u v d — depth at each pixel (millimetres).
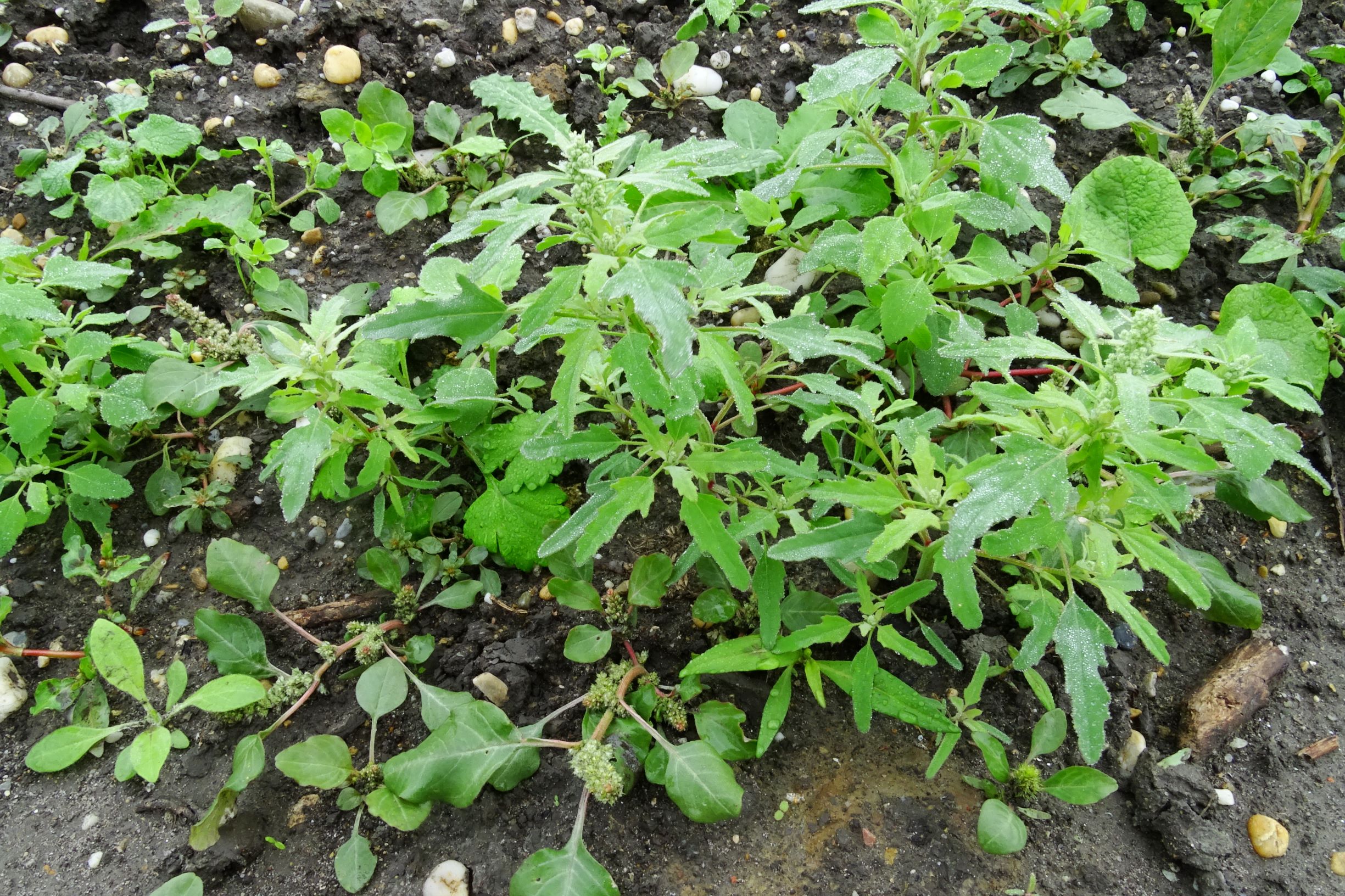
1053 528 354
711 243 387
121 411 445
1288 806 407
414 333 357
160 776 414
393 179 515
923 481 380
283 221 527
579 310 362
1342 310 460
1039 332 491
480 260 337
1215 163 521
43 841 401
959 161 465
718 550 369
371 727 424
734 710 408
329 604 445
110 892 391
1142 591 448
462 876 390
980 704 426
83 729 410
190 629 444
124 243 496
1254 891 390
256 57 559
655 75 557
